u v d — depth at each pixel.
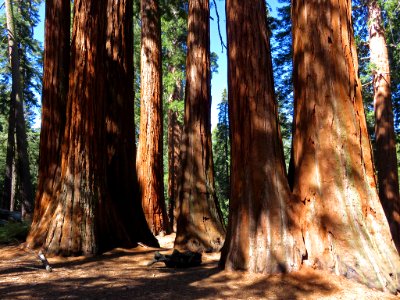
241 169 5.39
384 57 11.77
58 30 8.79
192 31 10.12
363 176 4.91
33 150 33.50
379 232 4.72
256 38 5.52
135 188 9.21
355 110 5.08
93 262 6.56
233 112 5.62
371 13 11.95
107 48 9.14
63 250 6.92
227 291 4.41
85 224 7.21
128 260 6.79
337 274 4.55
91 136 7.46
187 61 10.14
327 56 5.11
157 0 13.82
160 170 13.48
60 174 8.24
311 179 5.00
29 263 6.43
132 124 9.44
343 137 4.95
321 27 5.17
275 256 4.84
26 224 9.37
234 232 5.31
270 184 5.15
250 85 5.42
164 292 4.43
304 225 4.93
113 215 7.82
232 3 5.75
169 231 13.55
